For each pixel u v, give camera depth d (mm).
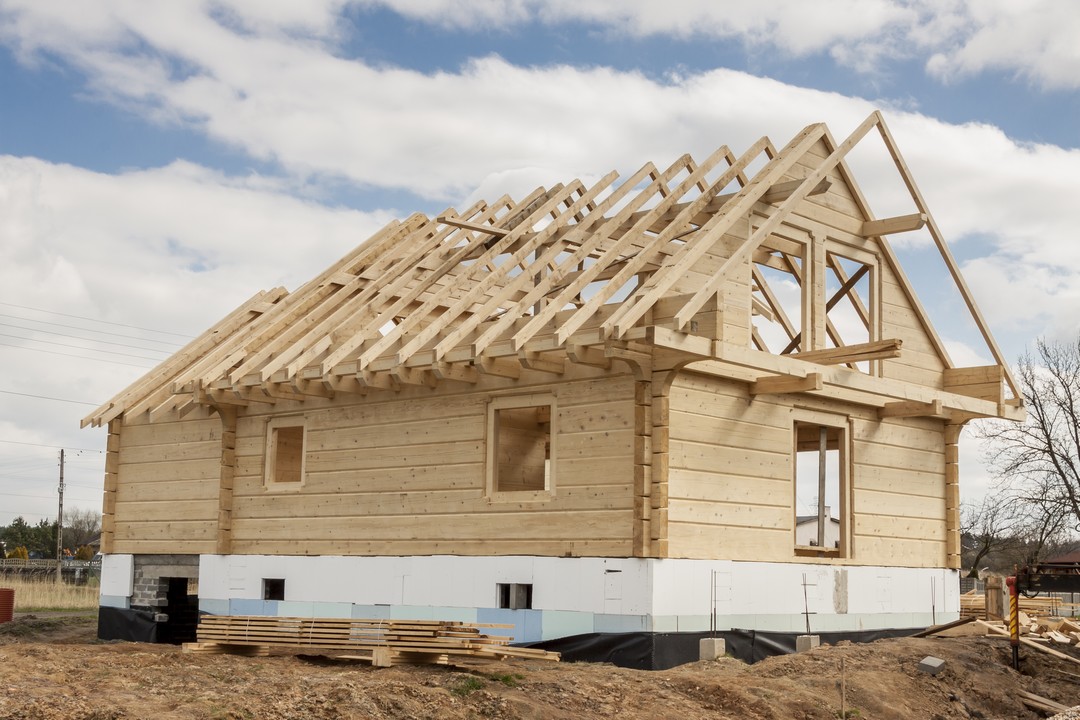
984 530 37844
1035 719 12281
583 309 12547
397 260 17688
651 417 12984
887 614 16047
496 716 9812
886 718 11156
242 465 16953
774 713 10625
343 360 15242
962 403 16281
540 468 15672
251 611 16422
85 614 26781
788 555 14562
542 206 16406
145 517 18078
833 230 15680
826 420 15461
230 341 17438
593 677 11375
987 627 15039
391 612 14891
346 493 15633
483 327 14242
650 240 15500
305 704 9531
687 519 13234
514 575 13789
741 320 14016
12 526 70188
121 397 18375
